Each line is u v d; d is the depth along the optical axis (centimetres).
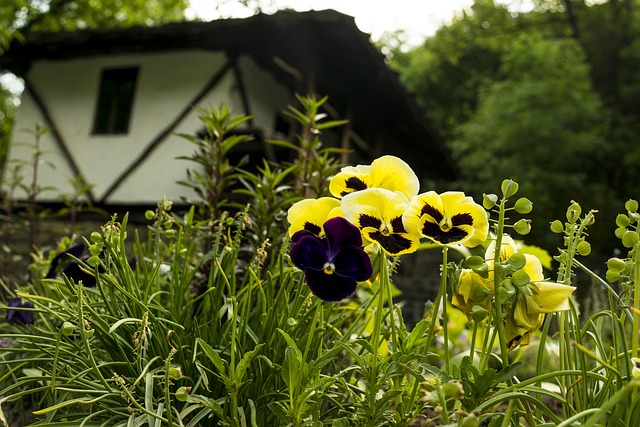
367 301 205
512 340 142
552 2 2558
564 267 153
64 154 1011
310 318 185
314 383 151
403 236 142
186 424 161
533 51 2147
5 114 1933
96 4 1991
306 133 288
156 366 168
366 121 1166
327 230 141
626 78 2398
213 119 282
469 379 142
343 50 887
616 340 144
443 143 1252
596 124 2122
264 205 248
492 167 1989
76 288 163
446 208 139
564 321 155
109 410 154
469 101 2936
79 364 175
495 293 132
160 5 2112
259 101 955
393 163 157
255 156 800
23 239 691
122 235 178
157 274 197
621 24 2427
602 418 133
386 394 145
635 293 139
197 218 278
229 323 175
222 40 874
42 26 1977
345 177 158
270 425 168
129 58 1007
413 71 2962
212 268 188
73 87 1042
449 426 117
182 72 953
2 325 255
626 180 2338
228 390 153
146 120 965
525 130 1980
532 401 131
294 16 808
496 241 136
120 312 175
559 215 1955
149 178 939
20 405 227
